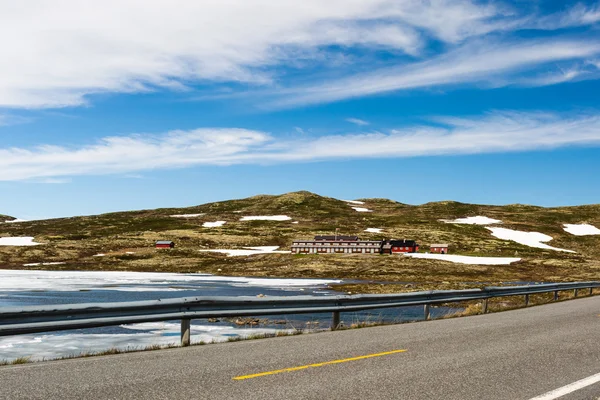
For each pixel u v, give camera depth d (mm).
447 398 7047
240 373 8422
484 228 182500
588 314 19219
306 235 161625
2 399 6738
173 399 6785
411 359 9797
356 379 8047
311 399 6844
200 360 9641
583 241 166875
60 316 10016
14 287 52938
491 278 85188
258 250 138625
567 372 8875
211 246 141250
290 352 10570
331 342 12031
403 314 30734
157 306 11422
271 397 6922
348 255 113500
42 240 144875
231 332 21000
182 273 94312
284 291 52125
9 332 9195
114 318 10703
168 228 176250
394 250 135625
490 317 18422
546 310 21203
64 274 83250
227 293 48812
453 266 98750
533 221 198625
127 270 100312
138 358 9898
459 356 10180
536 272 94812
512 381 8133
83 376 8203
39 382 7766
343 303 15734
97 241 137875
